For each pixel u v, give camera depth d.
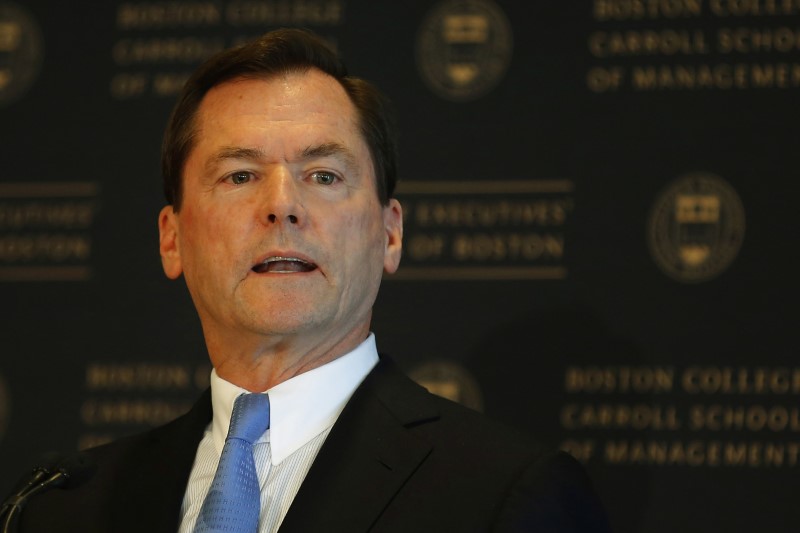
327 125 7.69
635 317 11.17
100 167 12.40
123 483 7.84
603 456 11.03
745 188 11.15
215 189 7.58
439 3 12.03
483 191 11.63
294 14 12.27
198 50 12.45
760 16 11.36
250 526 6.97
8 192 12.45
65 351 12.15
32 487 7.57
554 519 6.75
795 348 10.85
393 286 11.65
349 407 7.45
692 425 10.91
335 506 6.87
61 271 12.29
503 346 11.39
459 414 7.55
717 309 11.04
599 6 11.68
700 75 11.38
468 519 6.71
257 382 7.66
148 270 12.21
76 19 12.67
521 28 11.82
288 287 7.27
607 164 11.43
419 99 11.89
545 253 11.45
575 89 11.61
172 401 11.99
